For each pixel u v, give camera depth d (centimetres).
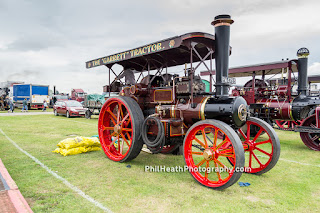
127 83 619
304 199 332
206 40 443
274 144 416
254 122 448
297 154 606
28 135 834
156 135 449
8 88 3027
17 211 261
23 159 507
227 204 312
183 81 449
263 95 964
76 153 561
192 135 399
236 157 332
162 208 299
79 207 298
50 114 1906
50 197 325
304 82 863
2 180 342
